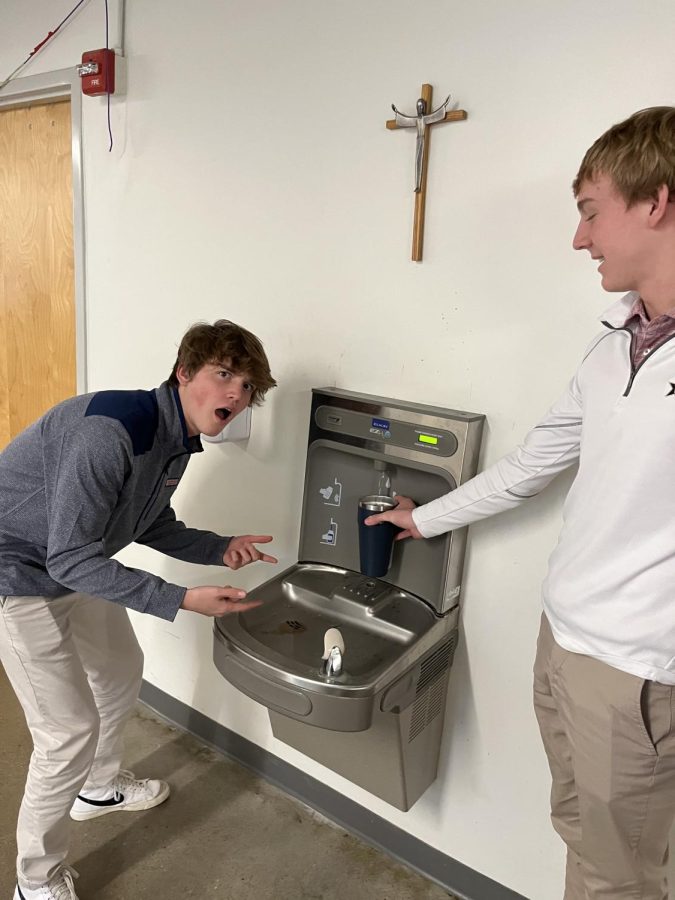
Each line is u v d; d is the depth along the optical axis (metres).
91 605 1.62
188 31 1.77
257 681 1.33
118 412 1.31
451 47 1.36
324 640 1.40
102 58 1.88
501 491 1.32
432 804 1.72
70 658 1.50
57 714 1.48
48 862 1.54
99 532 1.33
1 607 1.42
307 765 1.94
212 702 2.14
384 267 1.54
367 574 1.53
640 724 1.03
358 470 1.61
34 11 2.15
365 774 1.63
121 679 1.74
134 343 2.09
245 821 1.89
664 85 1.16
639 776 1.06
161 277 1.97
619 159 0.95
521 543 1.45
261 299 1.77
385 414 1.51
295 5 1.56
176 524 1.69
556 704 1.17
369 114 1.50
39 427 1.38
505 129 1.33
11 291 2.56
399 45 1.43
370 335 1.59
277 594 1.61
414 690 1.44
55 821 1.51
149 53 1.86
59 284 2.38
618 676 1.04
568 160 1.27
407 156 1.46
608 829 1.11
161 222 1.94
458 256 1.43
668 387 0.97
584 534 1.08
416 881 1.74
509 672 1.53
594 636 1.06
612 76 1.21
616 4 1.18
